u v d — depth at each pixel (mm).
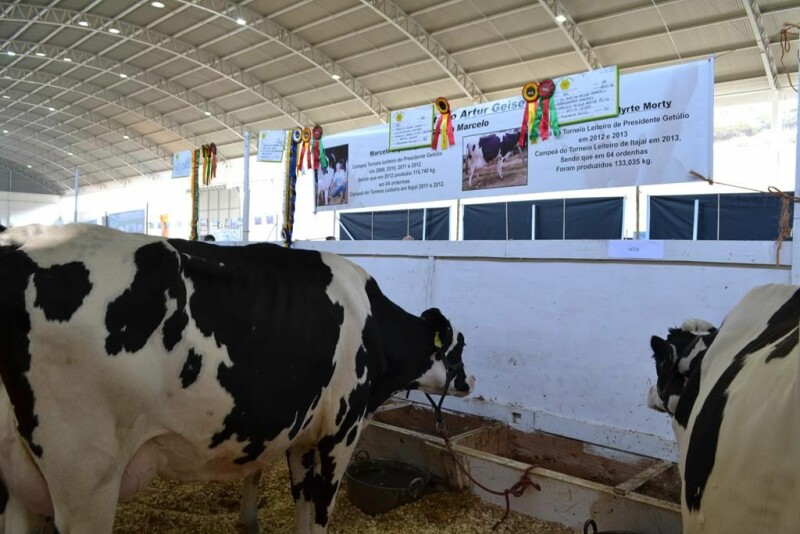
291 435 2484
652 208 8125
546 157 4535
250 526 3203
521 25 14797
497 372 4652
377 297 3166
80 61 21203
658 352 2744
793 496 1123
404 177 5371
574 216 9102
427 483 3742
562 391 4320
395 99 20000
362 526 3354
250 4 16250
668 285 3889
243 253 2498
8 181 38375
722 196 7613
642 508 3025
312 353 2498
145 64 21484
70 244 1954
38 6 17359
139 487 2137
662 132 4027
